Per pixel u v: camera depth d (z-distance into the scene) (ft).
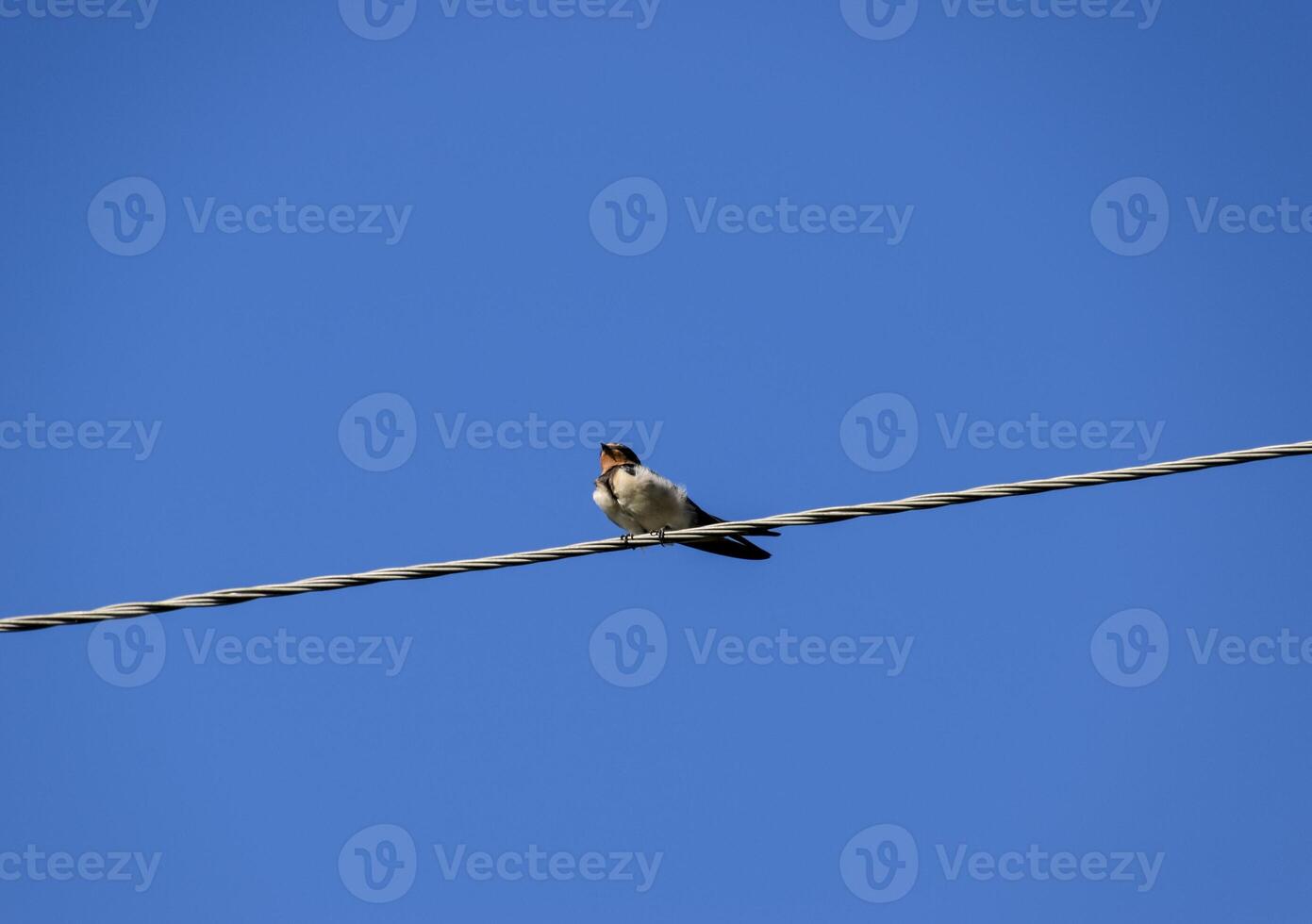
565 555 42.45
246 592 40.37
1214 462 38.27
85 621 39.78
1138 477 38.83
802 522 42.55
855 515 42.16
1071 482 39.40
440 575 41.27
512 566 41.98
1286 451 37.91
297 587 40.45
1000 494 40.29
